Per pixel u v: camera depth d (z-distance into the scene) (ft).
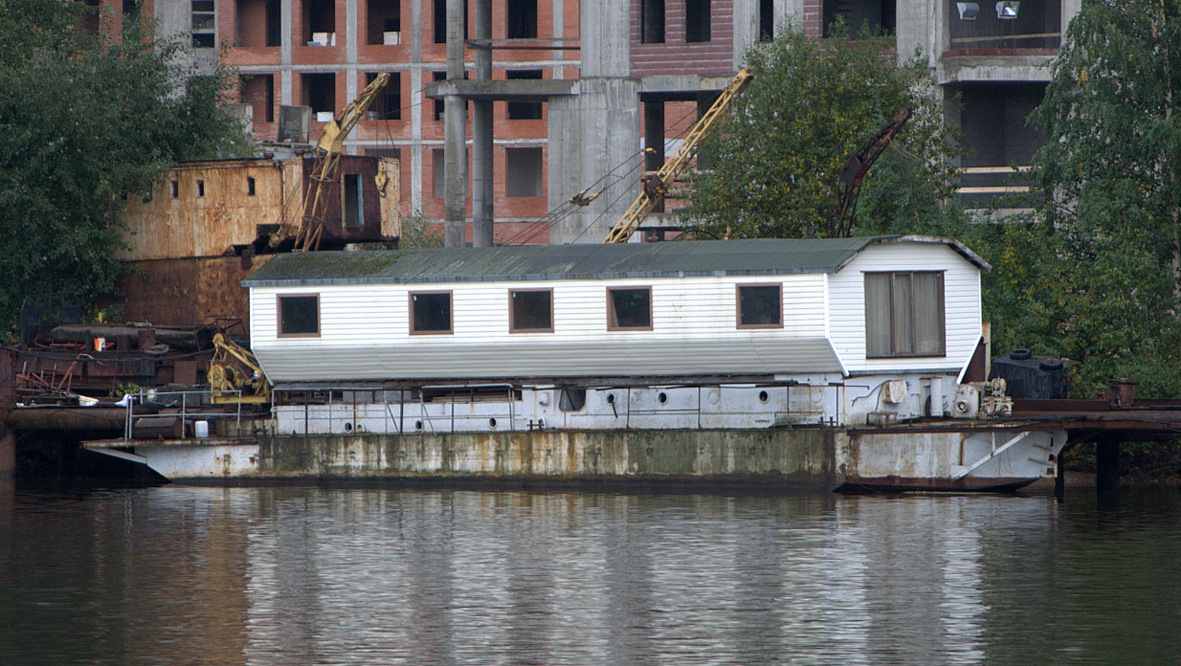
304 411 529.04
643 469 489.67
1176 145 577.43
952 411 502.79
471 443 504.84
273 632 286.87
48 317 651.25
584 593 320.91
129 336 599.16
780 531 400.67
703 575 339.36
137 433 534.78
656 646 274.36
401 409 518.37
